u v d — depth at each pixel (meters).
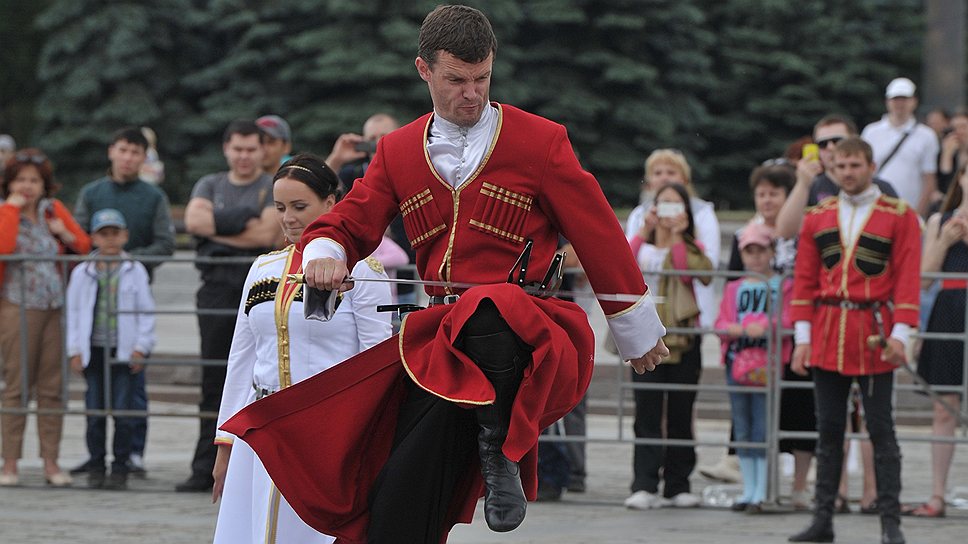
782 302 18.70
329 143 67.00
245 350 12.13
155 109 70.25
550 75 68.06
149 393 29.55
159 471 21.95
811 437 18.53
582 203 9.28
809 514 18.59
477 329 8.96
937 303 19.31
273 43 68.56
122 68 70.06
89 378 20.59
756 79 74.94
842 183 16.53
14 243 20.59
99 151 70.81
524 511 8.95
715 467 22.14
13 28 81.25
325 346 11.80
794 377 19.02
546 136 9.31
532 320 8.87
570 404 9.22
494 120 9.34
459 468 9.38
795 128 75.19
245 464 11.47
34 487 20.34
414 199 9.41
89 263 20.50
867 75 76.94
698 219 20.31
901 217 16.31
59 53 71.12
